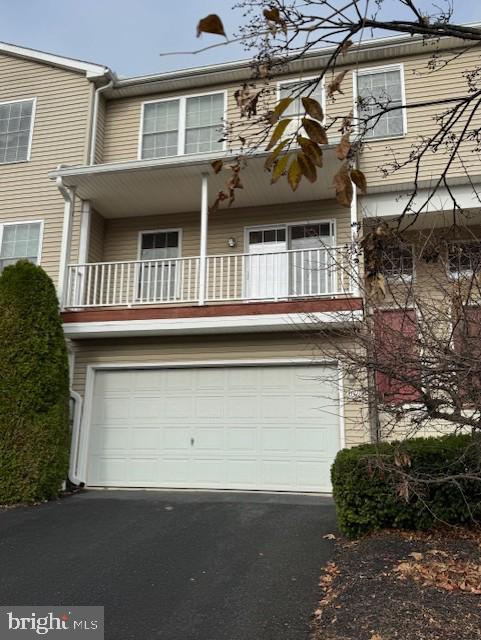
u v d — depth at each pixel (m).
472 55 10.55
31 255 11.47
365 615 3.94
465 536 5.49
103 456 9.89
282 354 9.52
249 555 5.55
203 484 9.43
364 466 5.75
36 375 8.88
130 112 12.45
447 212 9.66
